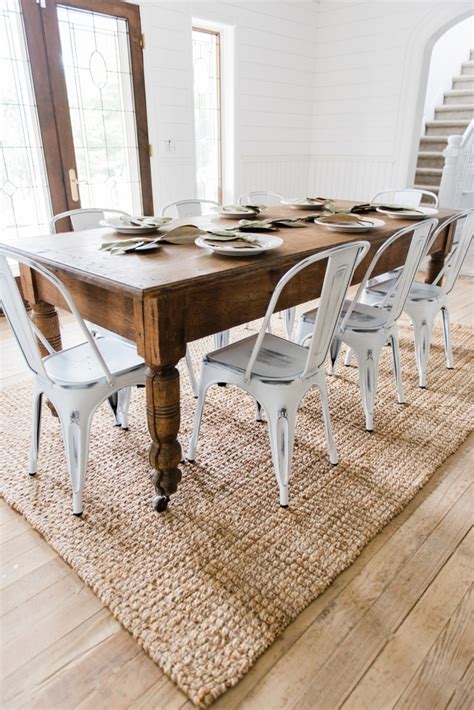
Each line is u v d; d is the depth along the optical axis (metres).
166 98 4.07
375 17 4.74
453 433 2.12
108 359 1.72
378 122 5.01
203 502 1.69
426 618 1.27
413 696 1.08
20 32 3.17
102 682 1.11
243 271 1.50
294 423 1.65
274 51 4.83
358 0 4.79
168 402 1.47
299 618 1.27
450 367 2.77
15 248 1.82
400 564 1.44
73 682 1.11
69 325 3.37
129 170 4.01
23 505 1.65
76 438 1.56
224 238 1.77
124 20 3.63
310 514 1.63
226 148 4.82
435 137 5.94
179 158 4.32
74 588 1.35
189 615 1.26
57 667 1.14
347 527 1.57
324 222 2.25
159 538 1.52
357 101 5.10
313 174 5.71
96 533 1.53
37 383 1.65
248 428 2.15
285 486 1.65
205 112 4.61
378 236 2.07
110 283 1.36
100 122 3.72
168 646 1.18
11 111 3.26
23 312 1.44
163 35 3.90
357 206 2.74
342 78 5.15
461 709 1.06
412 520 1.62
